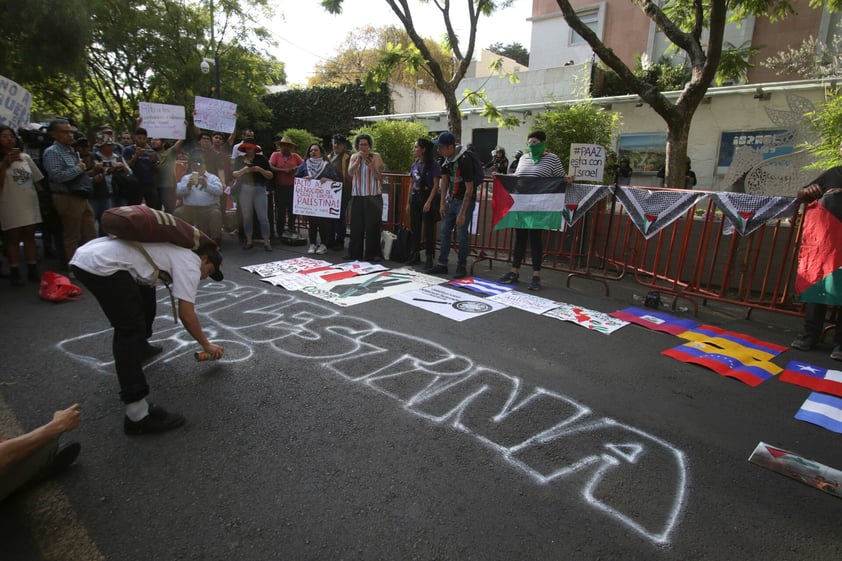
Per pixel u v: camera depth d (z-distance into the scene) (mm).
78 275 2428
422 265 6590
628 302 5215
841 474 2436
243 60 20062
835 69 8602
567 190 5520
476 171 5641
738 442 2686
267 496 2146
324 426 2688
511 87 14477
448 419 2801
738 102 10367
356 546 1885
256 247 7562
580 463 2447
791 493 2287
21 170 4953
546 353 3777
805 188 4039
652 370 3553
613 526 2037
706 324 4641
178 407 2834
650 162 11633
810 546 1972
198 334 2930
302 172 7125
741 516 2125
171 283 2857
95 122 20969
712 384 3367
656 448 2600
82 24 11859
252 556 1826
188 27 18625
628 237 5527
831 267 3836
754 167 7574
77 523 1975
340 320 4320
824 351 4043
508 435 2664
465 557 1850
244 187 7082
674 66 13797
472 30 8773
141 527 1961
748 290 4852
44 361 3367
